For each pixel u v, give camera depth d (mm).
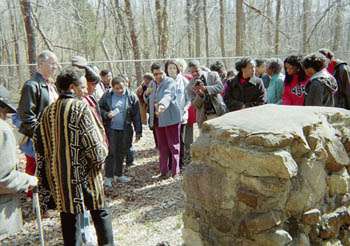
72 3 23625
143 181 6027
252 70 4965
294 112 2779
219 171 2664
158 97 5902
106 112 5711
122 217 4730
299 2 33125
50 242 4199
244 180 2508
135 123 6105
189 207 2928
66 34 29594
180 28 34000
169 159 6246
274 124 2539
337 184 2689
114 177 6023
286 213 2475
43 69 4461
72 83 3332
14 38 26516
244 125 2600
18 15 28172
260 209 2447
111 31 30375
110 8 24750
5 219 2947
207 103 5496
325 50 4969
